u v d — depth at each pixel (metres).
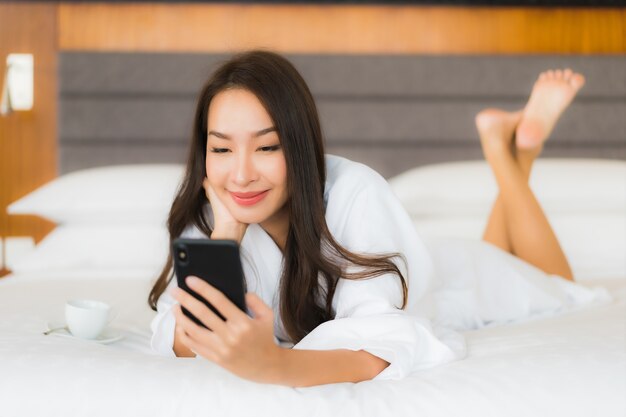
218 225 1.01
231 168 0.96
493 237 1.91
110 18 2.53
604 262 2.07
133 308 1.43
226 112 0.95
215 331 0.78
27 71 2.53
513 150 2.04
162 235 2.07
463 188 2.21
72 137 2.53
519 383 0.88
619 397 0.87
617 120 2.63
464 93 2.60
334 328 0.97
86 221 2.16
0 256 2.56
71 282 1.75
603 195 2.21
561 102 2.06
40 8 2.52
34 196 2.18
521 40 2.63
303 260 1.05
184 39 2.55
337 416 0.82
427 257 1.14
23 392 0.87
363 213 1.06
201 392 0.85
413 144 2.60
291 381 0.85
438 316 1.33
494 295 1.41
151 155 2.54
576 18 2.64
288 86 0.97
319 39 2.58
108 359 0.95
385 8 2.59
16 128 2.54
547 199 2.21
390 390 0.88
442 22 2.61
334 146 2.59
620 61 2.63
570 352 0.99
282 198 1.00
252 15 2.56
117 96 2.53
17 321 1.21
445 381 0.90
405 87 2.58
